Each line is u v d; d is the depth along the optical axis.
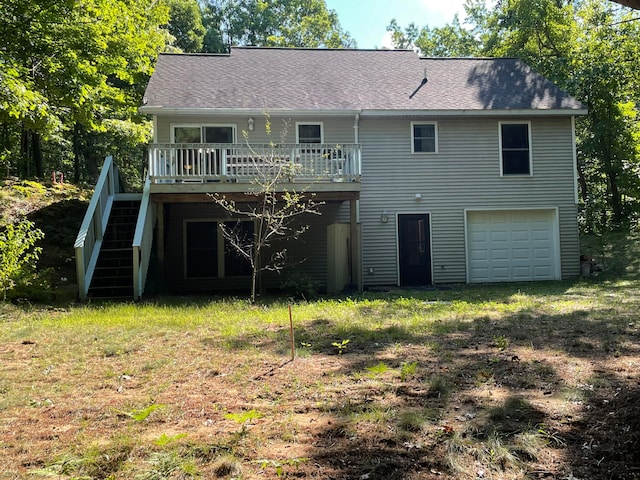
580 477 2.60
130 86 20.98
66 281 10.79
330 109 13.62
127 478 2.63
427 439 3.07
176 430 3.28
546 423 3.26
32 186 15.91
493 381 4.25
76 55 11.90
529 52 22.17
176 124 13.47
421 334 6.33
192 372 4.67
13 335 6.37
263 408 3.68
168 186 11.65
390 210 14.25
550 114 14.29
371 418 3.40
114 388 4.22
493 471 2.68
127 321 7.37
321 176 12.14
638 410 3.25
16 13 10.83
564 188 14.70
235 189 11.77
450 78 15.93
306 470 2.70
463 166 14.45
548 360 4.91
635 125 19.23
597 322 7.00
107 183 12.38
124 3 13.66
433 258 14.39
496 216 14.68
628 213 19.97
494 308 8.73
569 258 14.73
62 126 13.26
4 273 9.11
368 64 16.73
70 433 3.24
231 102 13.64
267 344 5.84
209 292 13.45
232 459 2.79
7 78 8.83
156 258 11.99
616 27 21.38
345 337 6.20
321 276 14.36
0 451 2.96
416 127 14.44
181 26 29.55
